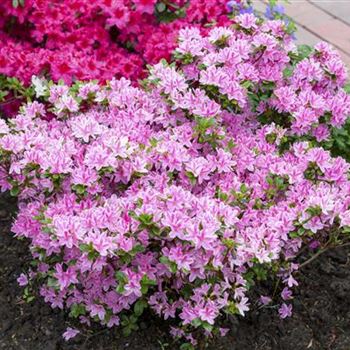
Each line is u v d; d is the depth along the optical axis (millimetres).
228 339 1391
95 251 1178
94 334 1394
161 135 1371
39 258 1351
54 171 1259
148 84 1498
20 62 1685
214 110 1368
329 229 1314
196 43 1478
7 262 1536
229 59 1447
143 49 1805
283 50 1545
